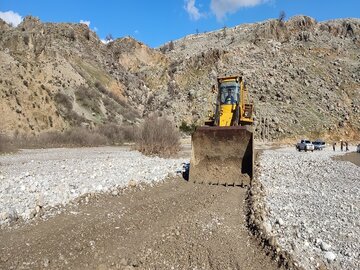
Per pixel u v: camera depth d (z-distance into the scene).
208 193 13.64
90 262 7.05
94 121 60.75
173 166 21.53
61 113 56.00
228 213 10.79
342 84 90.94
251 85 86.62
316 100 84.00
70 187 13.90
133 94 89.81
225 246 8.08
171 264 7.10
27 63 58.62
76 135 48.38
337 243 8.88
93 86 73.94
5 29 67.12
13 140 41.12
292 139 70.12
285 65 96.56
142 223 9.48
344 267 7.51
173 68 102.44
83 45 94.75
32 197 12.16
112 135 54.78
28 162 24.67
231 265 7.15
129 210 10.79
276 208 11.84
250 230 9.26
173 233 8.75
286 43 109.31
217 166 16.16
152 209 10.97
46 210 10.56
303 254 7.97
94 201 11.84
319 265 7.43
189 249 7.83
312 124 75.25
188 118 76.81
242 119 18.50
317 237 9.21
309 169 23.86
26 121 48.72
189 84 92.56
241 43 113.12
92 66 86.88
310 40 110.88
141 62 111.56
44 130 49.97
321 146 55.75
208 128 16.41
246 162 15.88
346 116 79.12
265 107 79.12
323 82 91.19
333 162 29.55
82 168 20.45
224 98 18.75
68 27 97.38
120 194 13.00
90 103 64.62
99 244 7.94
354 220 10.96
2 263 6.93
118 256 7.36
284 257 7.39
